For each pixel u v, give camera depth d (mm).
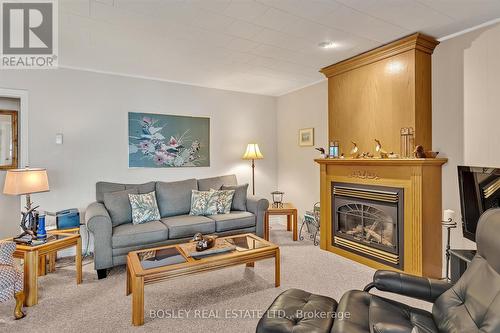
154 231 3029
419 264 2539
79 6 2113
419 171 2527
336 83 3568
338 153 3514
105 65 3459
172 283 2656
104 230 2770
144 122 3959
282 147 5055
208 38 2695
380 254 2900
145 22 2373
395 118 2855
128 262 2344
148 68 3588
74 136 3494
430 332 1323
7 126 3746
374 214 3012
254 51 3035
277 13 2234
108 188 3467
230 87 4559
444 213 2396
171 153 4176
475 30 2445
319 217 3943
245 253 2424
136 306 1979
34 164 3268
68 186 3465
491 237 1371
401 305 1573
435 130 2740
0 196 3725
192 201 3797
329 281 2676
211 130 4527
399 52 2791
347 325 1344
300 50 3012
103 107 3676
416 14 2246
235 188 4059
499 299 1191
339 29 2518
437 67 2723
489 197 1817
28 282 2227
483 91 2383
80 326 1965
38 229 2463
